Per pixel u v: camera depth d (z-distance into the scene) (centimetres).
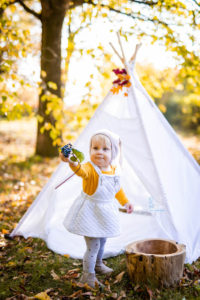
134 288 264
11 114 464
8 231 404
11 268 308
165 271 261
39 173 754
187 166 366
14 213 482
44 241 375
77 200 283
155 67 727
